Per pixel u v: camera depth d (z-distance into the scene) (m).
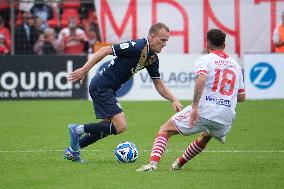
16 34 53.81
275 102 48.19
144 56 25.38
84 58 50.12
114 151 28.95
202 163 26.59
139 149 30.98
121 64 25.72
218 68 23.66
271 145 31.94
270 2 52.28
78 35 54.38
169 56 50.19
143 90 50.25
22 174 23.98
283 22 51.78
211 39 23.91
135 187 21.61
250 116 42.28
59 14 56.25
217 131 24.16
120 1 53.31
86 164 26.22
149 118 41.97
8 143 32.78
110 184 22.09
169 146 32.00
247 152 29.80
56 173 24.16
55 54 51.28
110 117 25.95
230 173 24.20
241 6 52.50
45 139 34.12
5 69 50.62
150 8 53.03
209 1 52.56
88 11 55.47
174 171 24.59
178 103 25.58
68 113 44.06
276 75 49.94
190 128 24.03
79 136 26.41
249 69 50.03
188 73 50.03
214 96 23.70
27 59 50.53
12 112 44.69
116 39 53.75
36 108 46.41
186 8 52.66
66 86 50.50
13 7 53.19
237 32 52.62
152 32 25.19
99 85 25.91
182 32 52.81
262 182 22.47
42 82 50.53
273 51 52.66
